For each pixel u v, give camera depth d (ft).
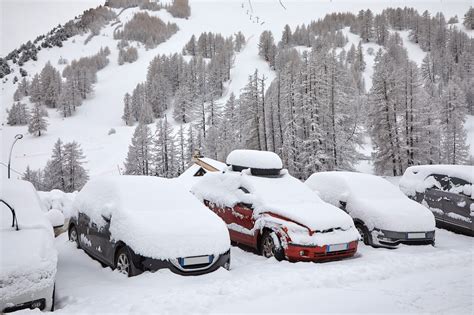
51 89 530.68
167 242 19.17
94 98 545.03
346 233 24.52
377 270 20.88
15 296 13.85
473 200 32.78
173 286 17.51
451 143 173.06
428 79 393.09
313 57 141.28
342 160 126.00
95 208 23.43
